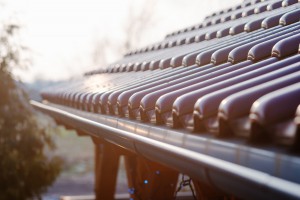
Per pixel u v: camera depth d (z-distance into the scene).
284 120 2.20
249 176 2.07
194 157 2.53
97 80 9.31
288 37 4.02
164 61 6.37
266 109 2.21
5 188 15.31
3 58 16.05
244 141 2.36
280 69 3.10
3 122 16.06
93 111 5.76
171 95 3.49
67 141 35.25
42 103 11.91
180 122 3.15
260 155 2.12
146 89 4.34
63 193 22.56
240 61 4.34
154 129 3.37
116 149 6.03
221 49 4.80
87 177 26.30
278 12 6.25
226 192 2.45
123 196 13.13
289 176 1.94
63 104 8.88
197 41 7.58
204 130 2.84
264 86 2.63
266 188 1.97
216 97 2.81
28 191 15.66
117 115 4.77
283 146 2.12
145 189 6.62
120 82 6.83
